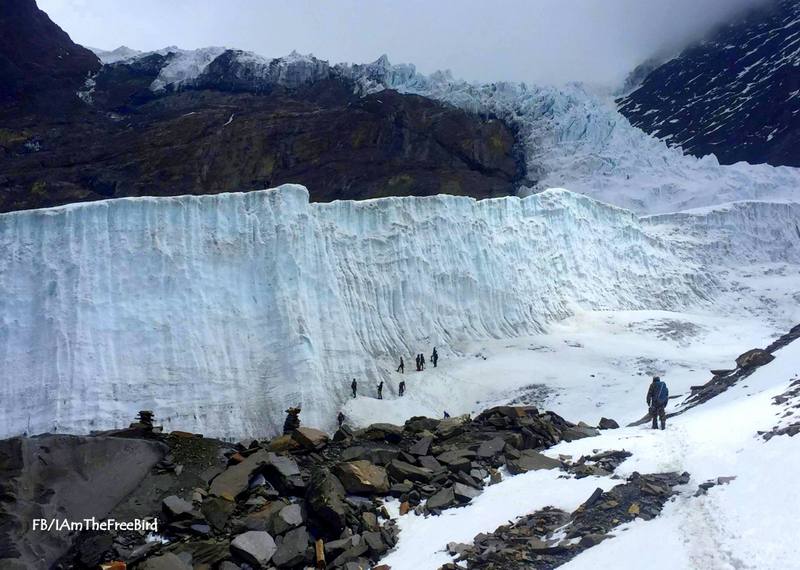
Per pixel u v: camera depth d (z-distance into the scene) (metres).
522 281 64.19
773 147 131.25
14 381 39.44
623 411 38.00
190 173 108.75
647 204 98.12
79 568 17.05
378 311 54.41
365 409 43.47
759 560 10.30
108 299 42.56
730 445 16.41
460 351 55.47
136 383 40.72
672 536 12.34
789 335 30.88
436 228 60.34
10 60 132.88
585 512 15.27
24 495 18.39
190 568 16.36
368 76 140.75
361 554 16.69
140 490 19.86
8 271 42.00
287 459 21.17
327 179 109.81
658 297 74.19
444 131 120.44
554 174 110.94
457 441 23.28
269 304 46.38
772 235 89.44
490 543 15.02
